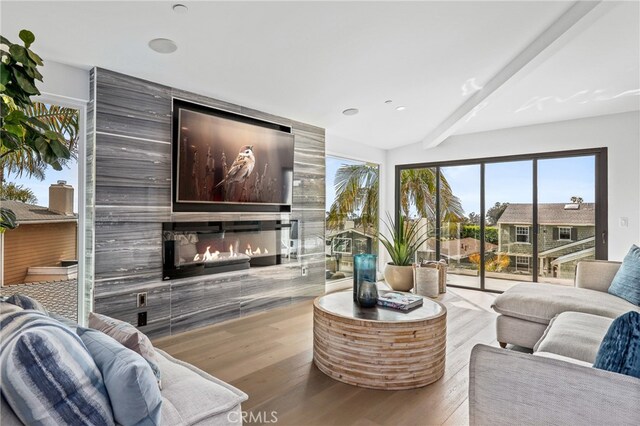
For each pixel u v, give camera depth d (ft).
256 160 14.07
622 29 8.86
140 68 10.26
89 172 10.17
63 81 9.77
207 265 12.62
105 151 10.19
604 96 13.25
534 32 9.27
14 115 6.04
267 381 8.44
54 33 8.30
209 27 8.41
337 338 8.55
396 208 21.26
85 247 10.33
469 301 16.02
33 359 3.41
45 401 3.44
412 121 16.39
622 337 4.11
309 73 11.14
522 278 17.16
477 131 18.15
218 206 13.05
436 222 19.81
